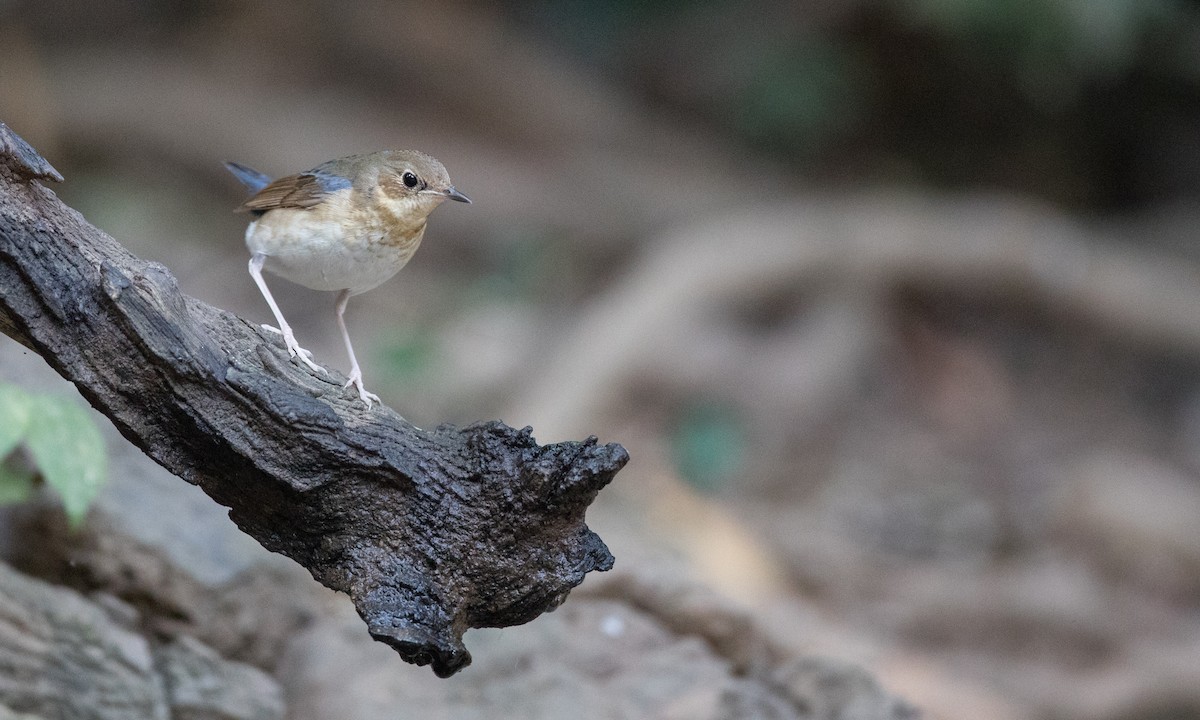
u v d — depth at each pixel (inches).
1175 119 743.7
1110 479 522.3
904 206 667.4
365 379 505.4
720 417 555.8
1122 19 634.8
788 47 730.8
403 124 696.4
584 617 256.8
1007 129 748.6
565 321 617.6
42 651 203.5
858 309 638.5
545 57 773.3
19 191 152.8
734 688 239.8
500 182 671.8
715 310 628.7
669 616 264.7
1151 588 489.4
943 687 355.9
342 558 159.8
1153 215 743.1
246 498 161.3
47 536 222.5
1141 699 421.4
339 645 235.1
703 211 684.7
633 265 644.7
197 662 221.6
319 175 221.9
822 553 485.1
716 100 761.0
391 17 729.6
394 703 226.1
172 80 682.8
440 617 155.9
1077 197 757.3
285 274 227.8
